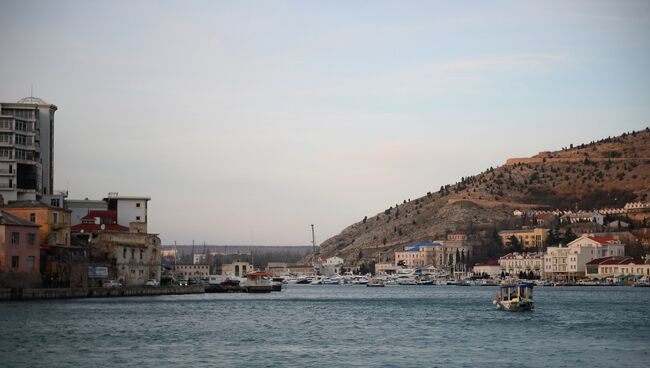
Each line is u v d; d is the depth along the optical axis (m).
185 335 133.62
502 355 113.81
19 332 130.25
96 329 137.62
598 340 131.50
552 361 108.50
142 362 104.19
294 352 115.56
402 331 146.00
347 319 174.25
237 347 120.00
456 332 144.12
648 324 160.25
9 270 195.75
